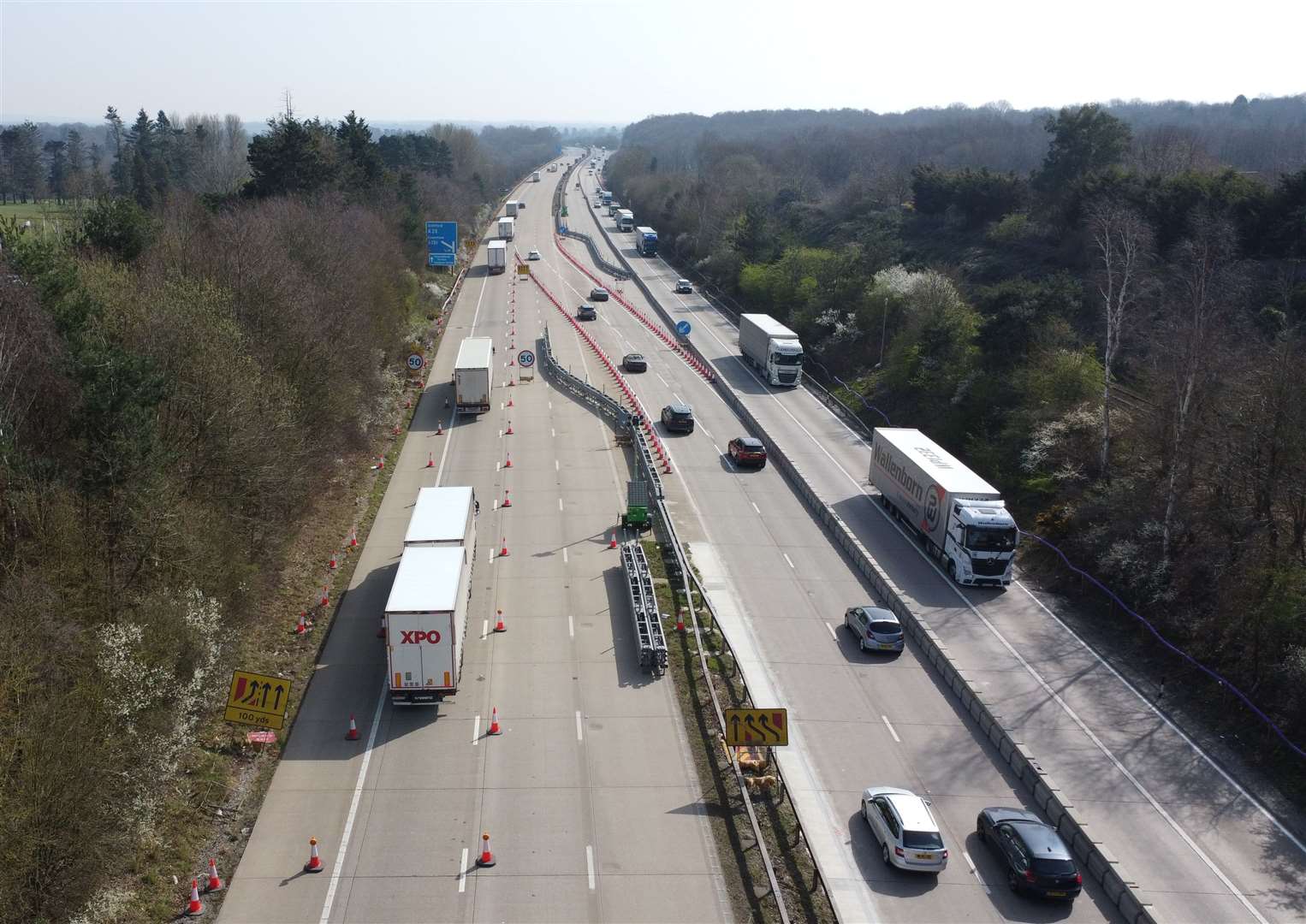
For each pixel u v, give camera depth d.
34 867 23.05
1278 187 78.06
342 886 26.41
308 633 39.97
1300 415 42.19
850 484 61.81
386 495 55.91
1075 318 71.88
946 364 73.50
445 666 33.97
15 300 33.88
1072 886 26.66
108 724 27.34
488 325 103.44
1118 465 54.50
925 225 122.75
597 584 45.28
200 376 40.06
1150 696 38.69
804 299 106.94
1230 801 32.56
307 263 69.00
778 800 30.88
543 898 26.14
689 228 160.25
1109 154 106.19
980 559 46.66
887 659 40.41
